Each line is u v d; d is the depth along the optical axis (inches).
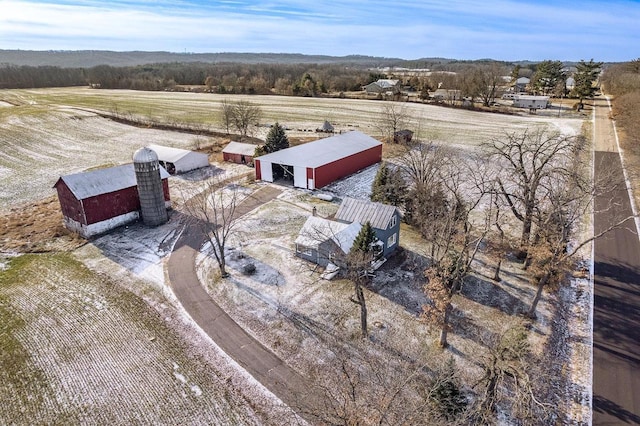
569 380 807.1
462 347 890.7
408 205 1471.5
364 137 2258.9
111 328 965.8
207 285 1125.7
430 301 1040.8
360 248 1119.0
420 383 784.3
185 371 839.1
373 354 874.1
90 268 1221.7
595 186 1143.6
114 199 1455.5
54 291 1111.0
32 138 2748.5
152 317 1000.9
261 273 1176.2
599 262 1211.2
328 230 1188.5
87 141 2726.4
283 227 1464.1
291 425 719.7
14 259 1279.5
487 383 700.0
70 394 788.0
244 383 808.3
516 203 1476.4
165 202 1605.6
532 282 1117.7
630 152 2237.9
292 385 800.9
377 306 1027.3
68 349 902.4
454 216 1053.2
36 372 842.2
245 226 1473.9
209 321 983.0
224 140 2701.8
